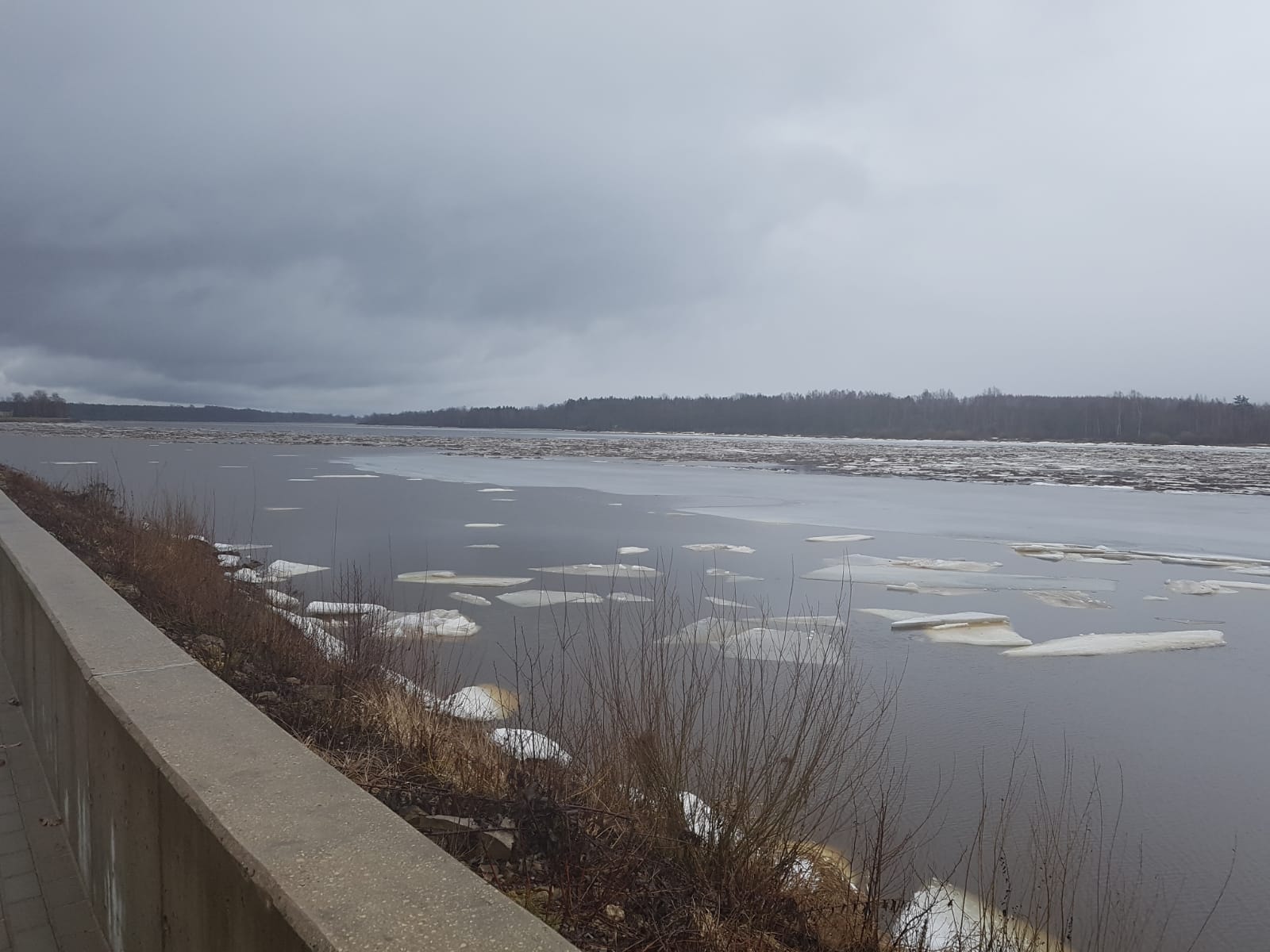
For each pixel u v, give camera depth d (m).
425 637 10.33
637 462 61.31
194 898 2.02
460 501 29.72
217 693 2.67
